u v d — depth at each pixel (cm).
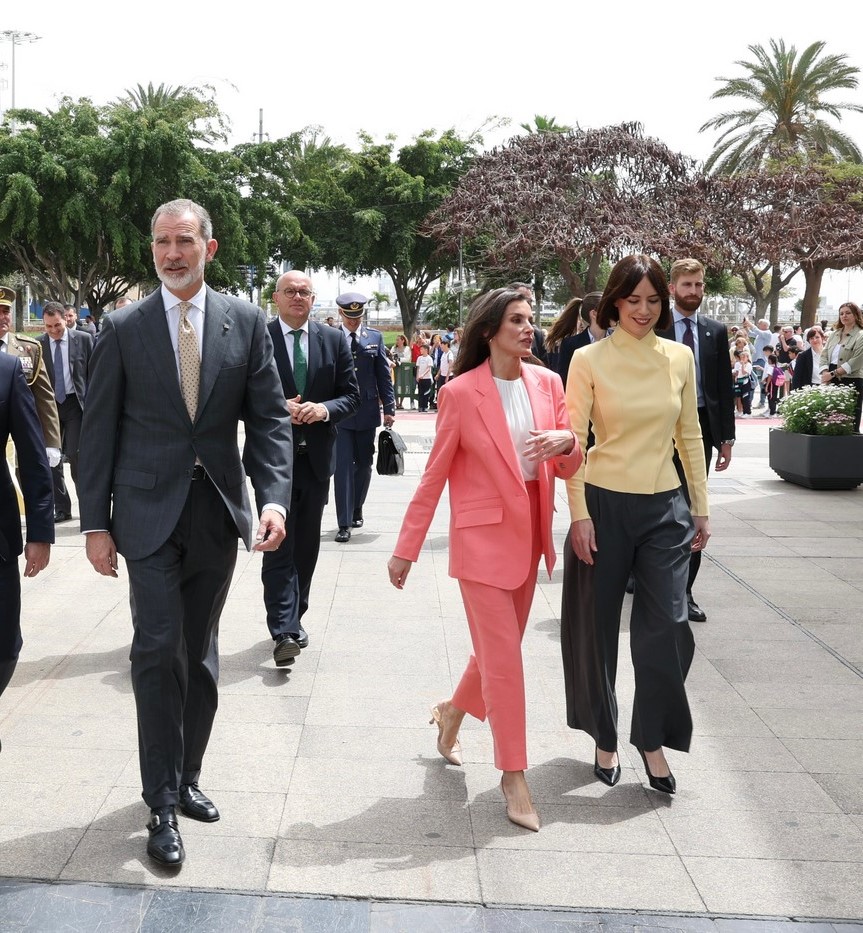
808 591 645
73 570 682
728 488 1091
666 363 362
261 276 3791
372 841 323
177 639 315
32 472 327
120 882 296
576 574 369
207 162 3325
